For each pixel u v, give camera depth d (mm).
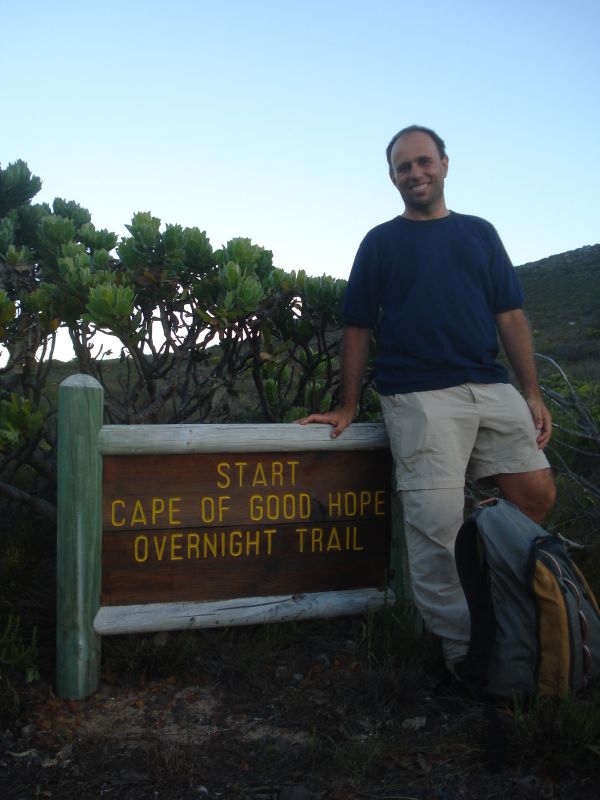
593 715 2443
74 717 2748
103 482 2980
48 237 4324
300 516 3219
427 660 3098
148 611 2992
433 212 3152
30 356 4012
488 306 3127
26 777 2375
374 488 3309
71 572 2848
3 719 2709
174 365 3922
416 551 3055
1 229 4617
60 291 3904
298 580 3227
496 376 3062
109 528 2994
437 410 2984
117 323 3459
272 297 3904
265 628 3305
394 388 3080
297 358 4660
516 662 2695
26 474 5148
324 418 3191
